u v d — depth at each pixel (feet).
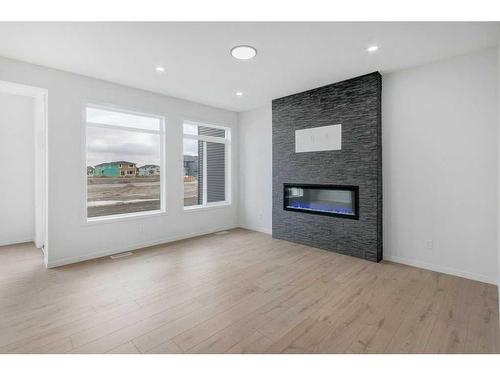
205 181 17.54
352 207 12.15
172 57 9.60
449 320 6.97
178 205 15.30
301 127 13.94
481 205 9.34
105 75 11.46
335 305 7.81
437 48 8.97
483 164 9.27
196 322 6.95
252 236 16.15
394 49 9.01
